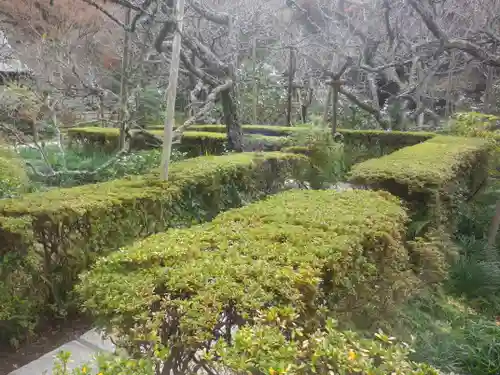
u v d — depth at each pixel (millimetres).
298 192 3332
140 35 7688
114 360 1484
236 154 5816
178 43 3914
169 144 4023
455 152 5152
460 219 5125
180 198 4059
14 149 5707
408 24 11375
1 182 4090
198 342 1433
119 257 1852
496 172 6512
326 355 1409
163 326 1564
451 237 4598
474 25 9883
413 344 2725
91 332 3068
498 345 2902
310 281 1718
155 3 4781
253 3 12633
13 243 2799
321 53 13172
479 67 12172
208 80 6516
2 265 2789
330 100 11508
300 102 12406
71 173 5211
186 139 8445
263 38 12828
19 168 4766
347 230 2332
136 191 3682
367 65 9680
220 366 1406
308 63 14273
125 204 3416
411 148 5512
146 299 1562
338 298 2129
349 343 1578
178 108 12109
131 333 1541
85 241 3180
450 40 6844
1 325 2854
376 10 10484
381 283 2658
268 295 1595
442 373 2703
